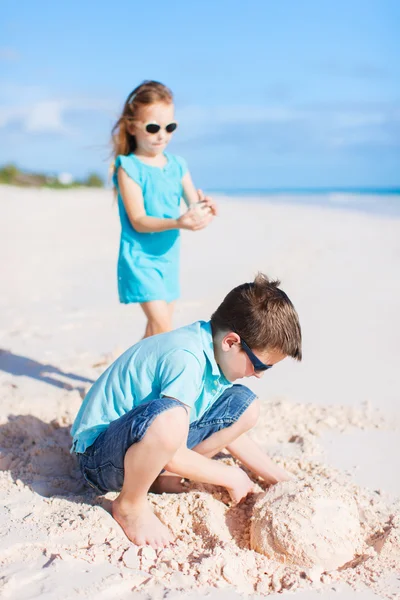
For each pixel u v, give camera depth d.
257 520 2.59
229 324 2.64
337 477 3.06
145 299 3.99
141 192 4.06
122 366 2.81
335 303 6.91
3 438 3.45
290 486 2.74
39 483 2.99
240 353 2.65
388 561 2.43
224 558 2.37
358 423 3.73
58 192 31.92
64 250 11.18
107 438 2.66
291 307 2.68
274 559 2.48
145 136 4.07
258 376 2.74
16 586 2.19
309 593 2.25
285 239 12.60
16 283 8.08
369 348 5.29
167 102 4.08
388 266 9.24
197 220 3.76
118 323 6.04
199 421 2.92
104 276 8.60
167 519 2.71
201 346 2.68
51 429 3.61
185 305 6.73
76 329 5.83
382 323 6.09
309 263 9.52
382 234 13.58
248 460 3.03
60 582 2.21
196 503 2.77
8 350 5.13
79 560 2.35
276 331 2.59
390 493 2.94
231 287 7.67
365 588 2.28
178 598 2.17
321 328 5.91
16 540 2.45
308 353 5.15
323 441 3.50
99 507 2.71
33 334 5.62
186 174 4.31
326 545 2.46
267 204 26.67
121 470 2.63
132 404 2.76
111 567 2.33
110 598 2.17
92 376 4.52
